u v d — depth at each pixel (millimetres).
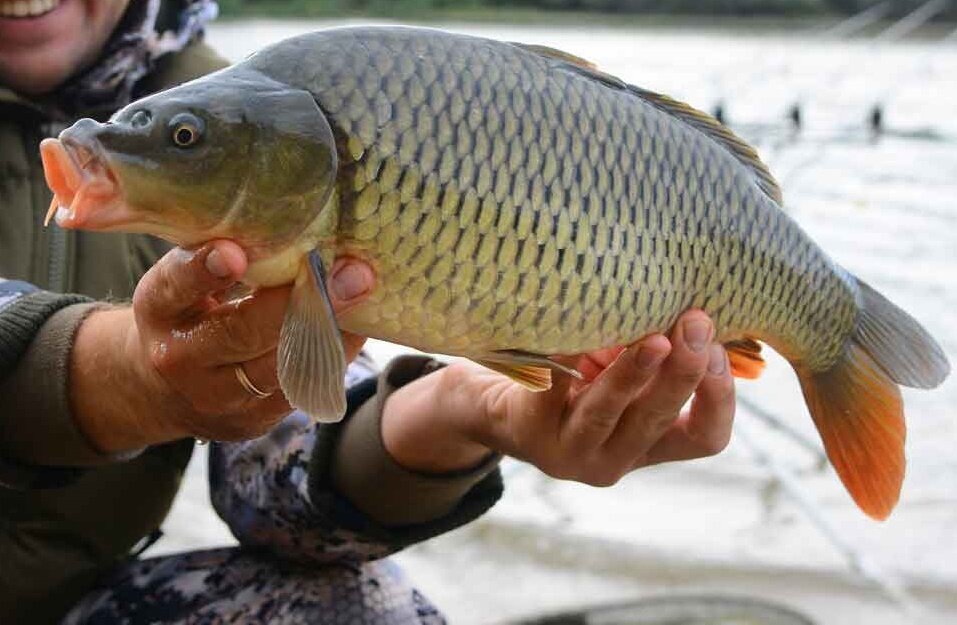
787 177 3832
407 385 1080
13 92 1154
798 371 1008
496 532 1743
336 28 833
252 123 792
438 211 826
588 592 1545
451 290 841
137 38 1175
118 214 786
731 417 953
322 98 806
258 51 829
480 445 1044
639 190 884
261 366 838
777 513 1786
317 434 1092
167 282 810
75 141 774
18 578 1109
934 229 3342
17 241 1130
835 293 987
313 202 801
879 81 6090
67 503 1113
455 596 1540
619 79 903
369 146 810
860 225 3443
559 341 877
